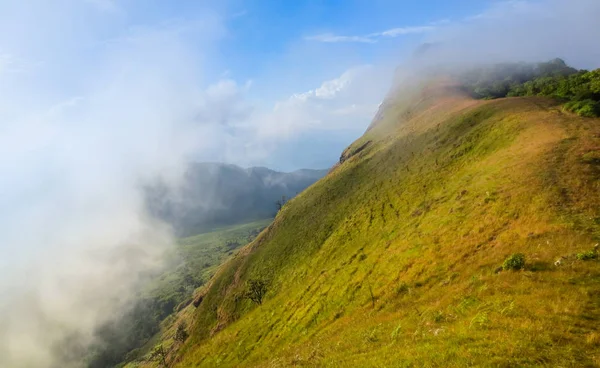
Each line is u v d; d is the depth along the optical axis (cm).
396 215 7400
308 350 3025
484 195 4447
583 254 2373
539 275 2356
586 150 4231
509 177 4469
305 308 5584
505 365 1448
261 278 10662
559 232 2847
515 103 8756
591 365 1342
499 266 2795
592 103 6228
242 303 10438
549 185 3703
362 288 4631
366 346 2353
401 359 1820
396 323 2672
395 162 11019
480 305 2248
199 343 10469
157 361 13125
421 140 10875
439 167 7969
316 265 8456
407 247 4691
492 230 3591
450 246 3853
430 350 1803
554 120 6109
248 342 6059
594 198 3189
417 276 3716
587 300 1850
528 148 5222
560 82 10262
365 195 10388
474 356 1577
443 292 2980
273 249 12238
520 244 2997
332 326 4112
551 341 1547
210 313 12375
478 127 8231
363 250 6525
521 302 2047
